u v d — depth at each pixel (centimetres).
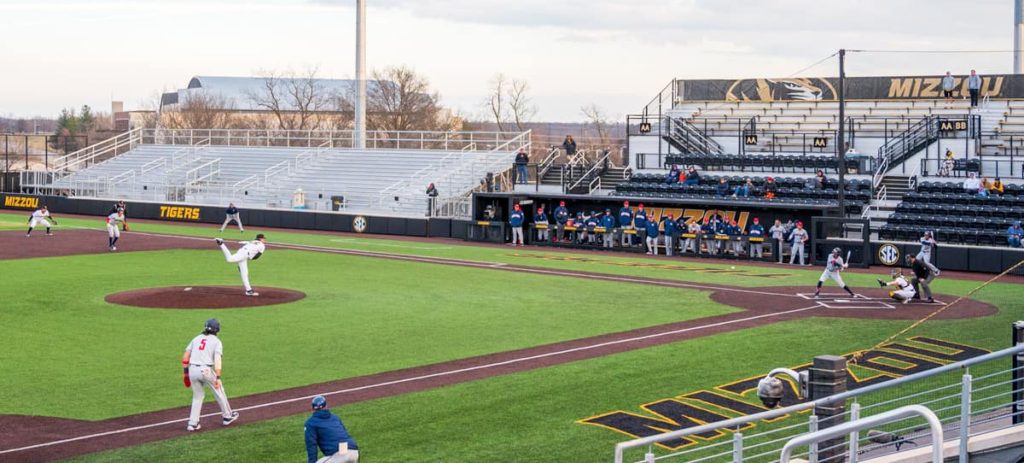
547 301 3631
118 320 3161
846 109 6756
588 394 2302
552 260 5022
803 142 6353
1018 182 5575
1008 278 4359
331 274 4338
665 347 2791
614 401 2247
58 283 3931
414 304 3541
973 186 5362
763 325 3122
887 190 5753
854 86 6788
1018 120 6156
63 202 7794
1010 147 5750
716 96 7212
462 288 3950
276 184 7531
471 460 1847
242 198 7388
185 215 7194
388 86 11681
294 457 1841
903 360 2631
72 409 2148
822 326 3094
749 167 6303
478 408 2183
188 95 13825
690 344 2828
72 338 2880
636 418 2123
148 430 2000
